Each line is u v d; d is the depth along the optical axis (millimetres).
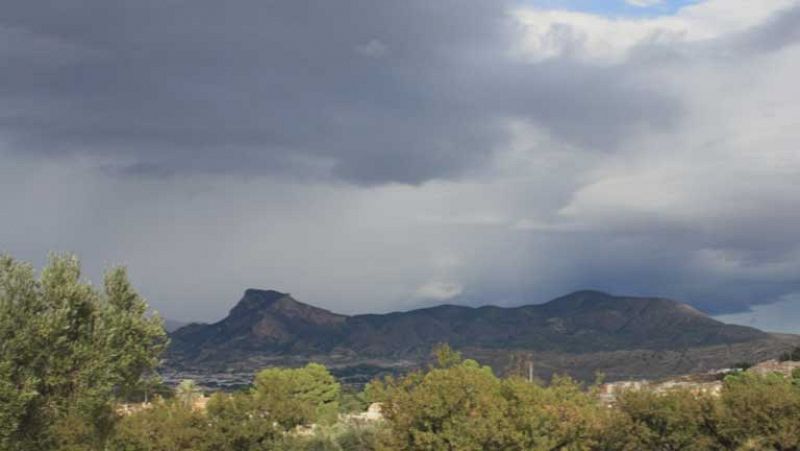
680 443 49031
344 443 59312
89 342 28594
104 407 30453
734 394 48938
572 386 51062
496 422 42719
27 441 27375
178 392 71188
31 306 27875
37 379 26547
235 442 54969
